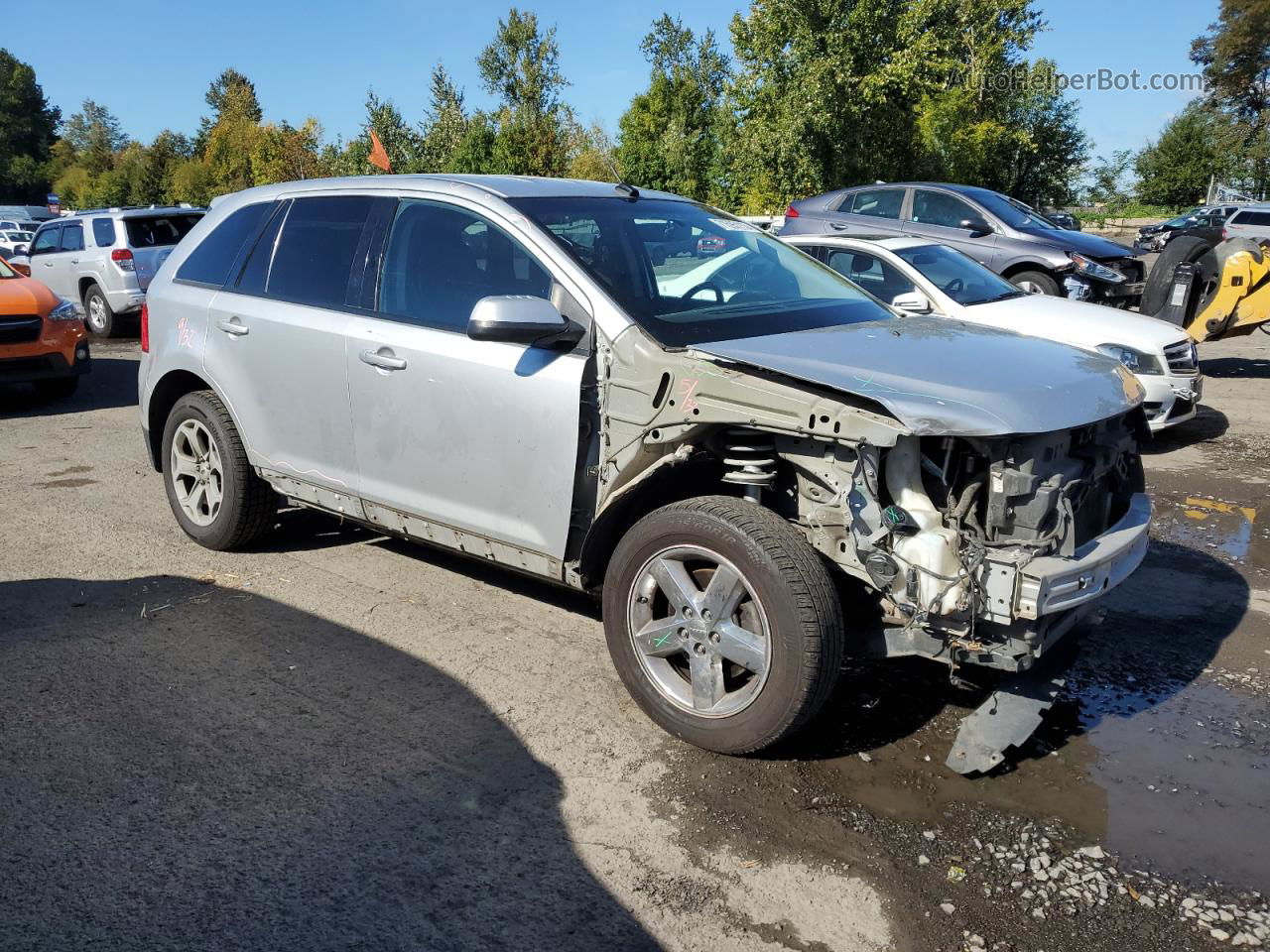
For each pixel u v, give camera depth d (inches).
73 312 375.6
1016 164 1492.4
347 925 99.2
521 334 132.7
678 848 112.2
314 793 121.3
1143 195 2336.4
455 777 125.2
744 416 121.4
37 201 3855.8
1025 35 1300.4
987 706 131.3
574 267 143.8
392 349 159.8
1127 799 123.6
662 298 145.9
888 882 107.3
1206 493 257.6
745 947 97.4
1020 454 115.5
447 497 156.9
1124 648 167.6
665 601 137.9
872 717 141.7
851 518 117.3
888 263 320.8
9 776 123.5
